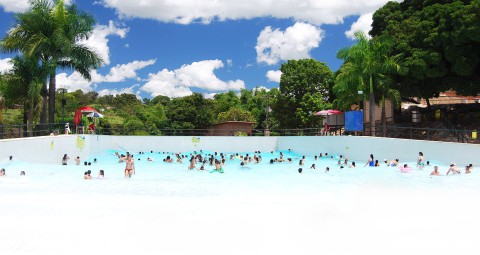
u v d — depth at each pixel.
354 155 27.00
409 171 20.52
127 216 8.88
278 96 48.19
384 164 24.33
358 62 27.66
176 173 21.42
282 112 48.12
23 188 14.17
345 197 11.57
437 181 16.70
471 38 24.47
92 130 29.78
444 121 30.66
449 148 22.25
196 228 7.98
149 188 15.02
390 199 11.07
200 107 52.06
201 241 7.21
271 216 8.88
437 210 9.56
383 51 27.48
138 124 45.84
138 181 17.66
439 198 11.27
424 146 23.31
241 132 42.06
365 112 36.19
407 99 35.38
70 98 64.38
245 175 20.58
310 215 9.00
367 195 12.01
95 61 28.16
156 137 31.23
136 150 30.88
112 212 9.26
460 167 21.36
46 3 27.09
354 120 28.58
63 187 14.91
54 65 26.73
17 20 26.48
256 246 6.95
